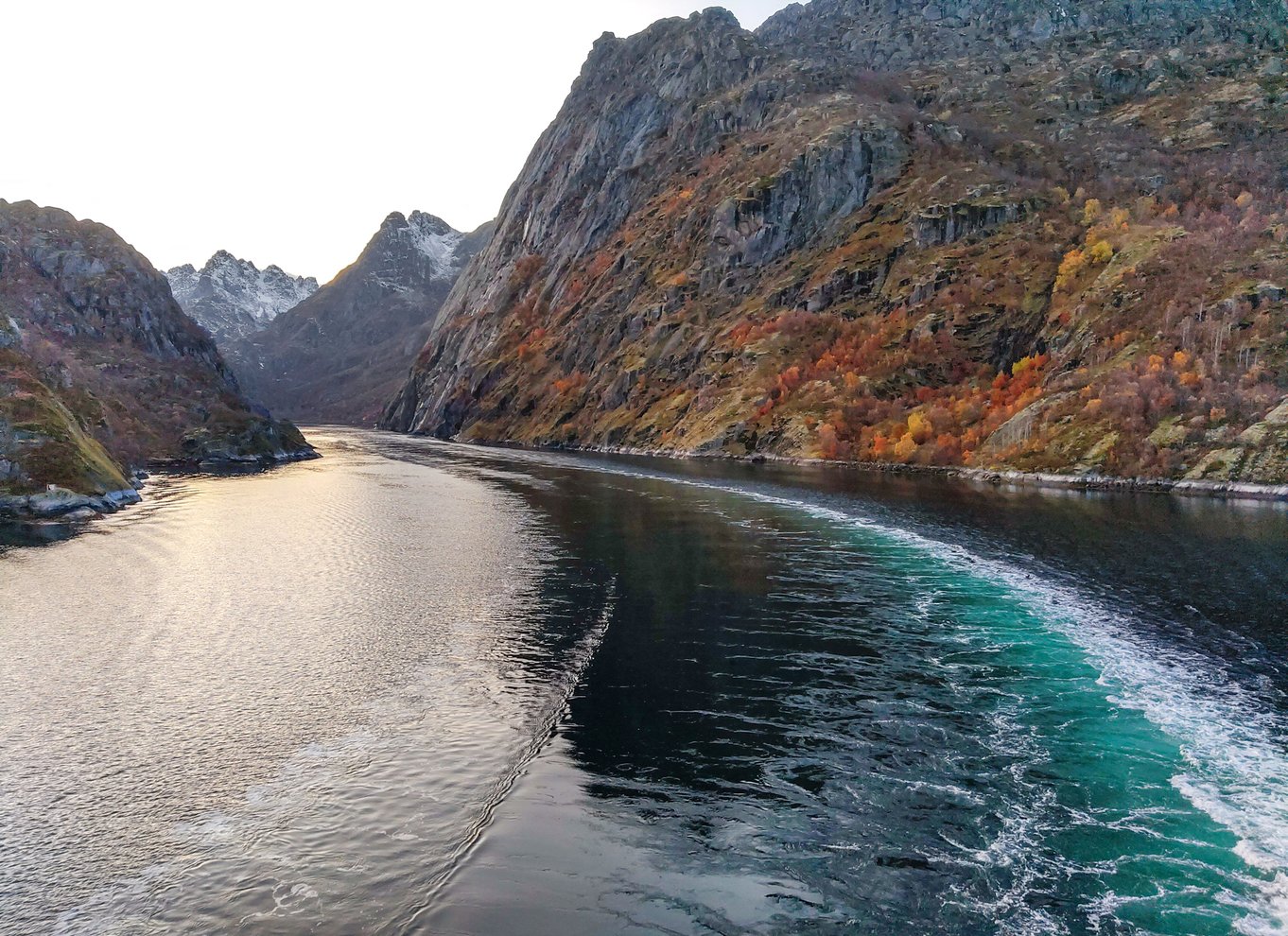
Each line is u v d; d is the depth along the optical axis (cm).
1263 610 3441
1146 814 1814
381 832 1748
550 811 1809
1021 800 1884
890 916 1454
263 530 5616
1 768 2047
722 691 2569
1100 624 3272
